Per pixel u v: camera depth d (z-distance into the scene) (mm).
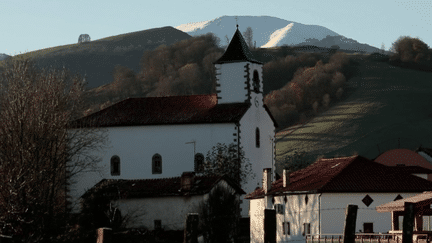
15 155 56219
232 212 64562
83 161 76125
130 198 67312
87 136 75625
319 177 61094
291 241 61562
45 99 62312
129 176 79688
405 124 181875
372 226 56031
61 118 63375
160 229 65938
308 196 58062
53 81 65375
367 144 170250
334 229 55625
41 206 53594
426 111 191500
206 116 79062
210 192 66000
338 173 58844
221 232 63250
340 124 186625
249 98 80688
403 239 30688
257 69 83938
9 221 50531
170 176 78812
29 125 58781
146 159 79562
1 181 52750
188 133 78812
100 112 82812
